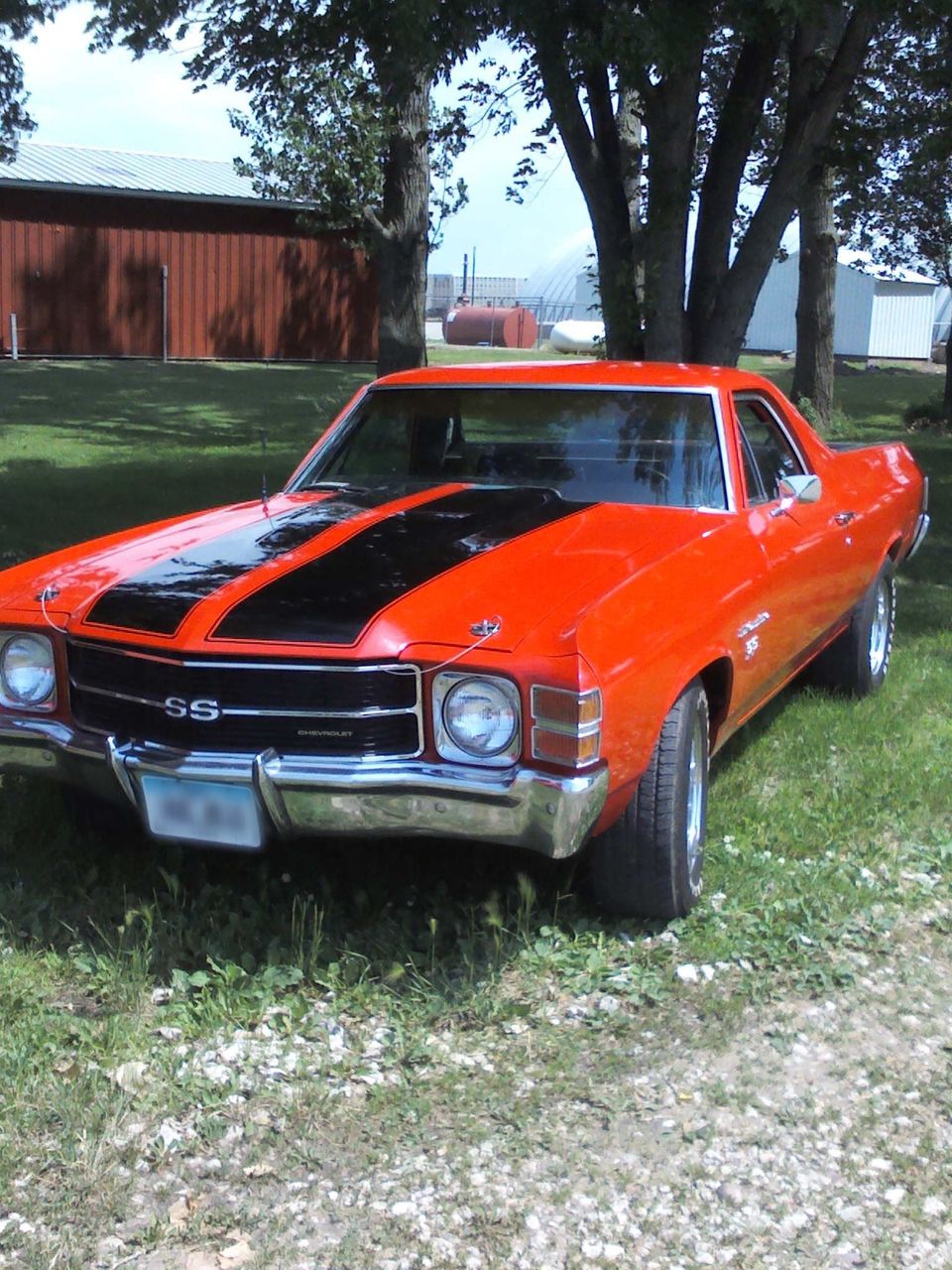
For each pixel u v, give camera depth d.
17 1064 3.28
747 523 4.75
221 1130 3.10
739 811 4.95
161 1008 3.62
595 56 8.48
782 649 5.09
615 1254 2.74
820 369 17.89
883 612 6.72
